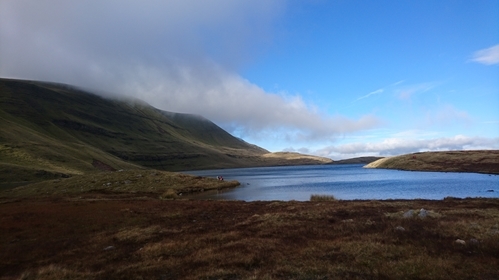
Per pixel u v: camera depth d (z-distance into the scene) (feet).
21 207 138.51
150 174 284.41
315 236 69.15
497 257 49.55
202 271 46.44
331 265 46.39
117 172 291.79
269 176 577.02
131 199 174.91
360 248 54.85
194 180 287.48
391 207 115.24
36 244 73.20
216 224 91.56
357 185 294.46
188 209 127.03
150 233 79.82
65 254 62.85
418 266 44.91
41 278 46.57
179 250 61.11
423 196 193.77
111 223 97.35
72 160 563.48
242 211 120.37
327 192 234.99
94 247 67.87
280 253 54.60
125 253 61.52
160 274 46.96
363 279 40.93
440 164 539.70
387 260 48.80
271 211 115.85
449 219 82.28
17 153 505.66
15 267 56.24
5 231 88.48
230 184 301.63
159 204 144.97
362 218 89.76
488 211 95.35
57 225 95.55
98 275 47.57
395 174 471.21
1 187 326.24
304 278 41.75
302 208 119.14
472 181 297.74
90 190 228.22
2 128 607.78
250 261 49.90
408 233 66.85
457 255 50.49
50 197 197.98
